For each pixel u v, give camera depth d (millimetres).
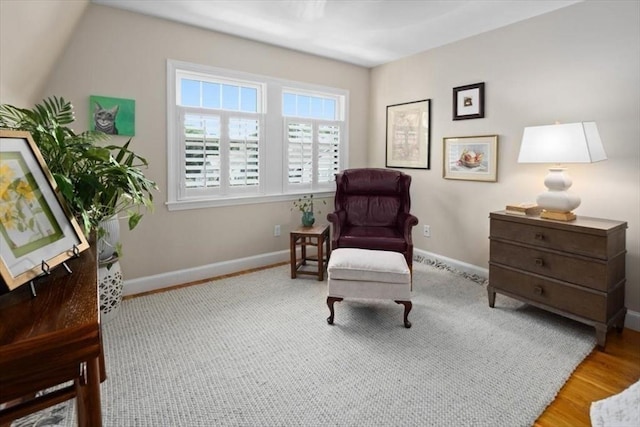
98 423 766
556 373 1985
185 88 3318
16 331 653
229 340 2326
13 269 739
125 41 2900
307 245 3971
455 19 3049
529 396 1796
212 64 3348
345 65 4359
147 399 1752
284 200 4008
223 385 1869
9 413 759
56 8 1912
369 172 3883
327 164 4363
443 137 3818
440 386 1868
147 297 3025
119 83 2898
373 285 2490
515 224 2674
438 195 3932
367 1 2707
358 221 3740
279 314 2721
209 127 3420
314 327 2514
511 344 2289
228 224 3629
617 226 2318
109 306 2443
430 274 3633
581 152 2334
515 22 3109
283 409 1697
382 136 4520
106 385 1848
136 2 2760
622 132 2547
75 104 2727
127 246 3072
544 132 2514
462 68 3572
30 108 2406
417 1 2707
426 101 3939
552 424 1624
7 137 849
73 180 1484
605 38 2592
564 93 2838
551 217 2557
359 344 2285
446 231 3889
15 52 1741
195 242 3432
